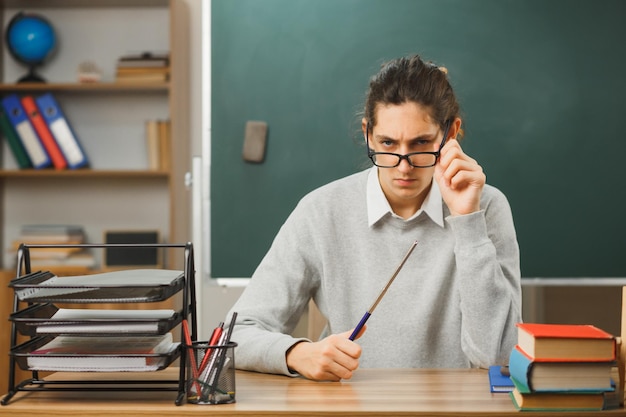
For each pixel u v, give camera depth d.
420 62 1.59
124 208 3.68
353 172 2.91
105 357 1.15
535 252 2.90
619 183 2.90
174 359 1.17
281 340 1.42
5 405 1.14
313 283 1.80
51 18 3.66
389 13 2.91
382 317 1.73
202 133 3.21
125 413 1.12
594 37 2.90
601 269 2.90
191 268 1.26
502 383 1.24
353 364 1.32
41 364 1.17
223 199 2.92
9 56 3.70
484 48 2.90
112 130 3.68
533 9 2.90
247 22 2.93
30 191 3.70
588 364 1.10
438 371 1.44
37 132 3.51
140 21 3.64
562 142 2.90
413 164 1.56
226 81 2.93
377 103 1.58
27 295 1.15
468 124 2.90
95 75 3.52
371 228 1.76
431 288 1.71
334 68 2.92
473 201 1.54
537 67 2.90
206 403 1.15
